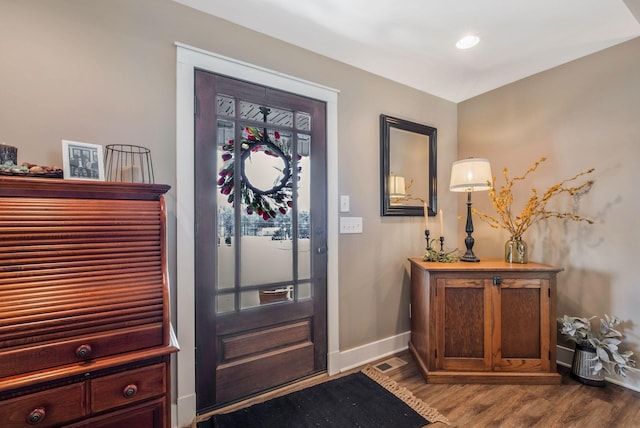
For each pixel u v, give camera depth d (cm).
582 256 224
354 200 236
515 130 264
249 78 187
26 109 132
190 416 166
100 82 147
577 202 227
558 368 226
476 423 167
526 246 233
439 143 293
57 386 92
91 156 130
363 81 242
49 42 137
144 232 112
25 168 105
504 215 267
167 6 163
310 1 166
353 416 172
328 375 217
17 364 87
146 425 105
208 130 174
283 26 188
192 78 169
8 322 87
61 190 101
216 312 177
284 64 202
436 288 210
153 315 108
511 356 207
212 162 176
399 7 171
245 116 187
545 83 245
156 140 160
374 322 246
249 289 188
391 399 188
